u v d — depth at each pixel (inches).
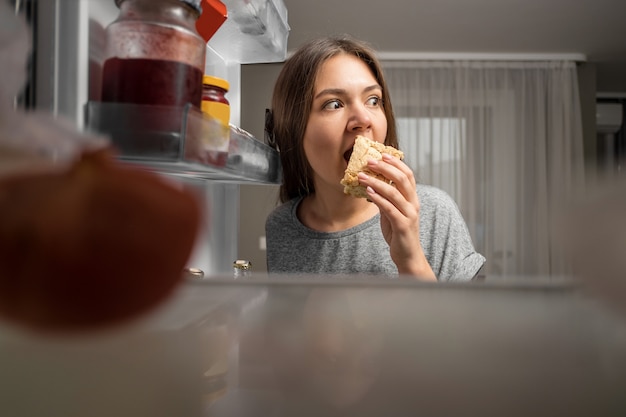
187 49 16.0
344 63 37.8
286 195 47.0
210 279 8.0
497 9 106.4
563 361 5.2
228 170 19.4
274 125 43.5
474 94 139.9
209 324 6.1
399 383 5.4
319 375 5.6
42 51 14.4
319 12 107.5
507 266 137.5
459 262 39.7
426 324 5.8
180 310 6.3
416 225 32.2
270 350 5.8
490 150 140.0
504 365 5.4
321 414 5.6
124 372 5.4
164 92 15.4
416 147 138.8
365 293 6.8
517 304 5.7
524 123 140.0
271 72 133.0
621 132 164.4
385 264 40.0
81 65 14.6
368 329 5.8
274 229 44.8
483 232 138.7
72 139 4.3
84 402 5.3
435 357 5.4
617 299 3.9
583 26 116.6
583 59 138.9
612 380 5.1
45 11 14.4
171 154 14.5
